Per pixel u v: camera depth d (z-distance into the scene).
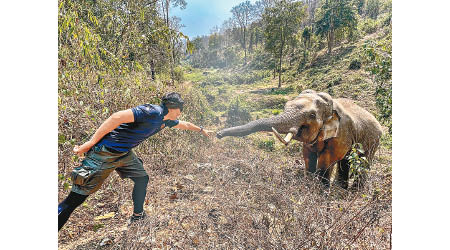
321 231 2.04
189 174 3.95
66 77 3.19
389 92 4.20
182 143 4.88
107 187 3.31
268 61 27.66
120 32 5.39
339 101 4.19
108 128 2.12
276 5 20.05
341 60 17.94
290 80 20.86
